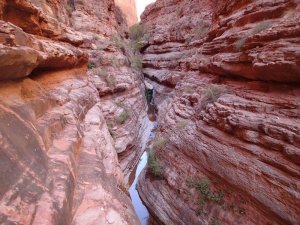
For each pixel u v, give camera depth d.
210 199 8.66
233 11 14.40
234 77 11.90
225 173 8.41
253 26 11.21
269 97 8.53
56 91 6.73
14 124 3.32
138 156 15.65
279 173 6.82
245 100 9.38
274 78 8.61
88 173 4.62
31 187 2.90
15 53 3.52
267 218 6.87
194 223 8.59
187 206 9.20
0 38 3.54
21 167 2.95
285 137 6.87
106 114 14.09
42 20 7.47
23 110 3.82
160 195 10.64
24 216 2.49
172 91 23.03
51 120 4.72
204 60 15.98
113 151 7.47
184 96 15.83
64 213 3.11
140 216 10.88
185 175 10.16
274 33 8.64
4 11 5.59
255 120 7.98
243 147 8.13
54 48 7.07
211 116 10.44
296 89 7.98
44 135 4.05
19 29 4.20
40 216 2.65
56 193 3.22
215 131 9.81
